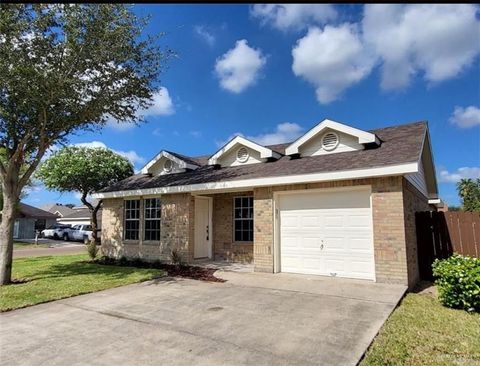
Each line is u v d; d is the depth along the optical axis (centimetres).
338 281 852
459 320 560
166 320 567
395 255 802
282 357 409
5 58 845
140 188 1338
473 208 2903
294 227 990
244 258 1234
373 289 761
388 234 814
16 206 976
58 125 1043
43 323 566
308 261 958
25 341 481
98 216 3447
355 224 888
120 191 1398
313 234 955
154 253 1308
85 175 2264
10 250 936
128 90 1077
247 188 1073
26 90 873
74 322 568
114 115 1118
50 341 479
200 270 1070
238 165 1272
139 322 559
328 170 878
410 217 895
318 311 605
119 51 982
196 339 474
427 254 987
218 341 465
